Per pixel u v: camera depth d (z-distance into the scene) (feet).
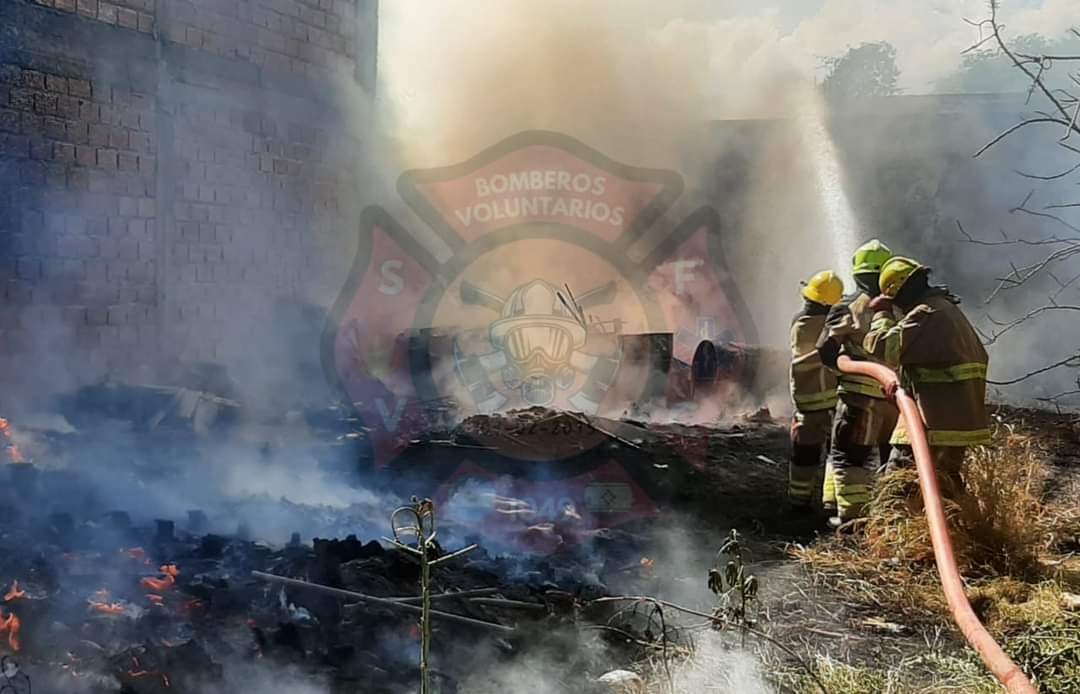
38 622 11.79
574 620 14.62
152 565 14.35
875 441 21.42
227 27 33.99
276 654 12.16
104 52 29.30
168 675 11.18
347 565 15.06
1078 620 14.73
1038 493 21.61
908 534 18.26
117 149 29.86
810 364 23.32
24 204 27.07
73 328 28.48
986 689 12.04
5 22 26.40
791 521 22.27
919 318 19.58
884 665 13.47
